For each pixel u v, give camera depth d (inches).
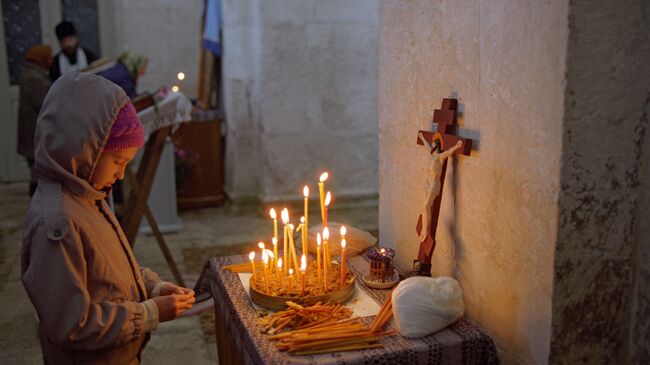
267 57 233.3
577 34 58.7
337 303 75.0
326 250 77.9
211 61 262.2
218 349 92.1
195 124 251.3
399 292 68.4
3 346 136.3
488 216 72.6
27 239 61.9
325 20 235.8
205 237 218.1
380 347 65.1
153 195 221.0
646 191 63.1
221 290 83.7
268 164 240.7
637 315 65.4
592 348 65.6
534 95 63.5
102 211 68.7
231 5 244.7
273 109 237.6
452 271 81.3
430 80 82.7
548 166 62.3
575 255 63.1
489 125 71.0
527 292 66.8
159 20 277.6
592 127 60.9
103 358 66.4
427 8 82.0
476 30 72.0
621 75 60.7
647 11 60.3
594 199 62.4
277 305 73.3
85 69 191.8
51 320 60.4
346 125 245.3
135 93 192.4
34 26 301.3
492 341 67.7
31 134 241.9
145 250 202.8
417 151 87.2
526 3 63.5
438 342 66.1
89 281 63.6
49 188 62.9
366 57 242.4
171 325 144.6
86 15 297.6
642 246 64.1
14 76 305.4
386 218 98.1
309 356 63.3
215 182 259.8
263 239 214.5
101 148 63.1
